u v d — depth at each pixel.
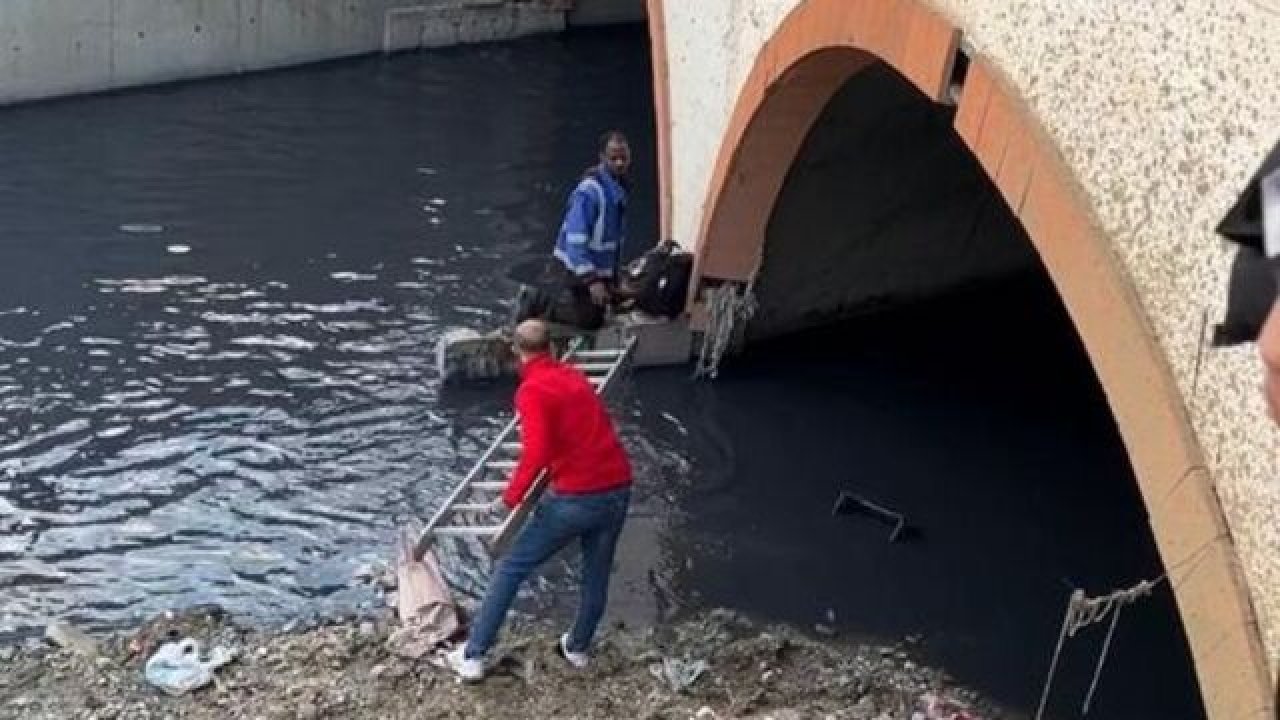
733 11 11.23
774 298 12.72
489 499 9.98
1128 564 10.04
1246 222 2.33
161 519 9.95
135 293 13.48
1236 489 5.51
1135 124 6.12
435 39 21.84
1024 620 9.36
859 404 12.15
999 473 11.20
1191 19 5.70
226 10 19.47
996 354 13.18
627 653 8.64
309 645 8.55
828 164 11.92
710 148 11.96
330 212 15.72
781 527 10.32
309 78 20.20
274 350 12.49
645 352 12.27
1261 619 5.39
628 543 9.99
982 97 7.30
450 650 8.49
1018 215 6.94
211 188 16.17
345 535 9.84
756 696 8.30
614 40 23.16
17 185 15.91
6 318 12.84
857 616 9.33
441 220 15.71
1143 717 8.45
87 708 7.92
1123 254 6.23
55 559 9.46
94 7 18.28
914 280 13.63
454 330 12.14
